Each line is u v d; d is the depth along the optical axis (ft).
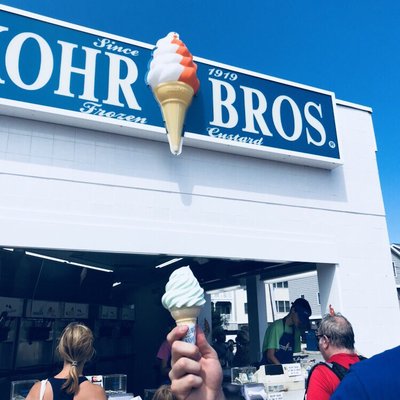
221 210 16.99
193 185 16.65
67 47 14.96
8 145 13.79
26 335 24.25
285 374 16.10
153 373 36.22
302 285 95.14
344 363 7.69
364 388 3.94
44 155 14.23
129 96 15.69
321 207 19.60
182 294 5.47
